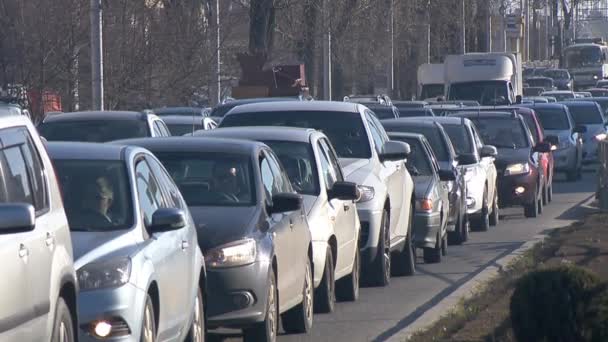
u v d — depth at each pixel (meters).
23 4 93.25
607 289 31.53
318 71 167.50
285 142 47.88
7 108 26.84
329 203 47.28
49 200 26.83
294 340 41.72
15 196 25.03
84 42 95.69
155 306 31.44
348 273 49.78
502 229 82.06
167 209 32.81
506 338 36.44
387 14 165.75
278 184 42.97
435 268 62.03
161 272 31.67
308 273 43.38
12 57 91.94
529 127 101.38
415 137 66.19
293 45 153.62
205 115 83.62
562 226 81.00
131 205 32.53
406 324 44.50
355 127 56.12
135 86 103.88
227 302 36.84
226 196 39.91
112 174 33.44
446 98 149.50
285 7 140.50
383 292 53.44
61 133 61.38
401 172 58.62
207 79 109.00
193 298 34.75
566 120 126.81
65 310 26.61
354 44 164.62
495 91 147.88
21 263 23.70
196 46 107.69
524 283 32.06
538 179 90.38
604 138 95.75
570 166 123.62
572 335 31.25
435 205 63.12
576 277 31.67
